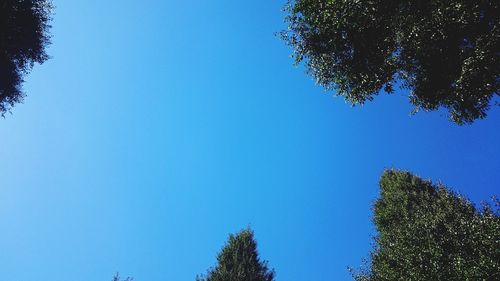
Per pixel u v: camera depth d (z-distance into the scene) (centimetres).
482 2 1111
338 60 1510
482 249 1920
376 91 1484
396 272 2186
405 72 1426
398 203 2981
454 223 2261
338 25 1363
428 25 1186
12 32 1459
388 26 1320
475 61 1166
